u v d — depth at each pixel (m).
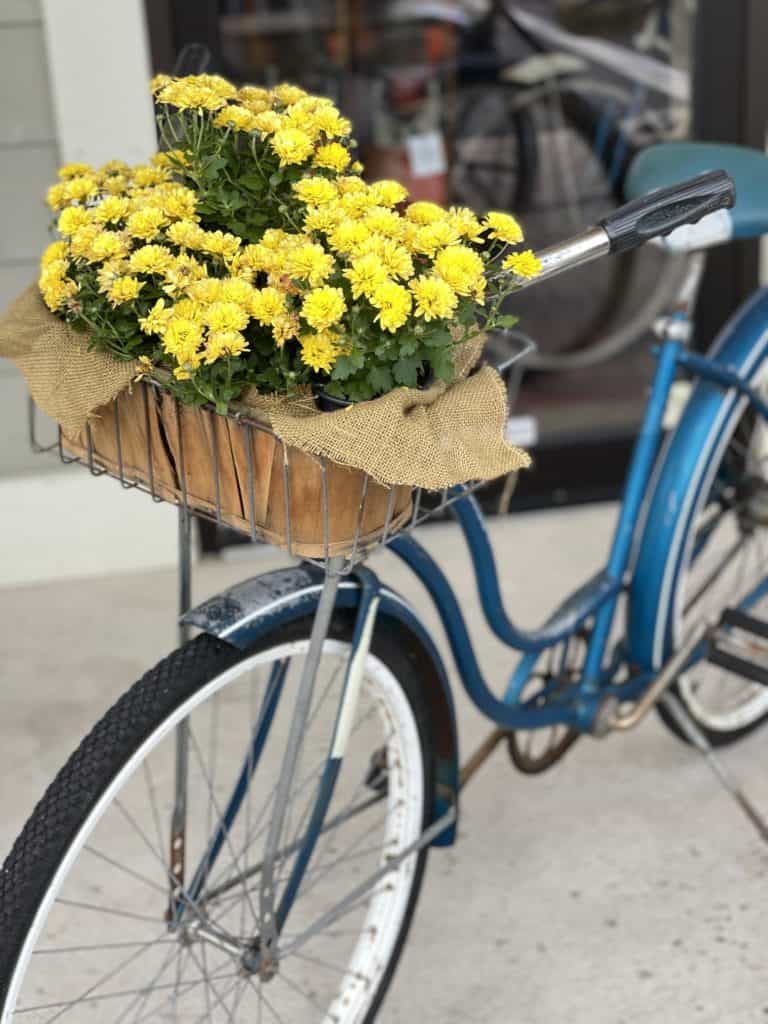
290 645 1.41
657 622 1.91
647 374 3.34
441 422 1.15
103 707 2.41
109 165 1.39
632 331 3.35
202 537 2.96
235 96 1.32
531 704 1.83
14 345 1.30
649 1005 1.70
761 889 1.90
